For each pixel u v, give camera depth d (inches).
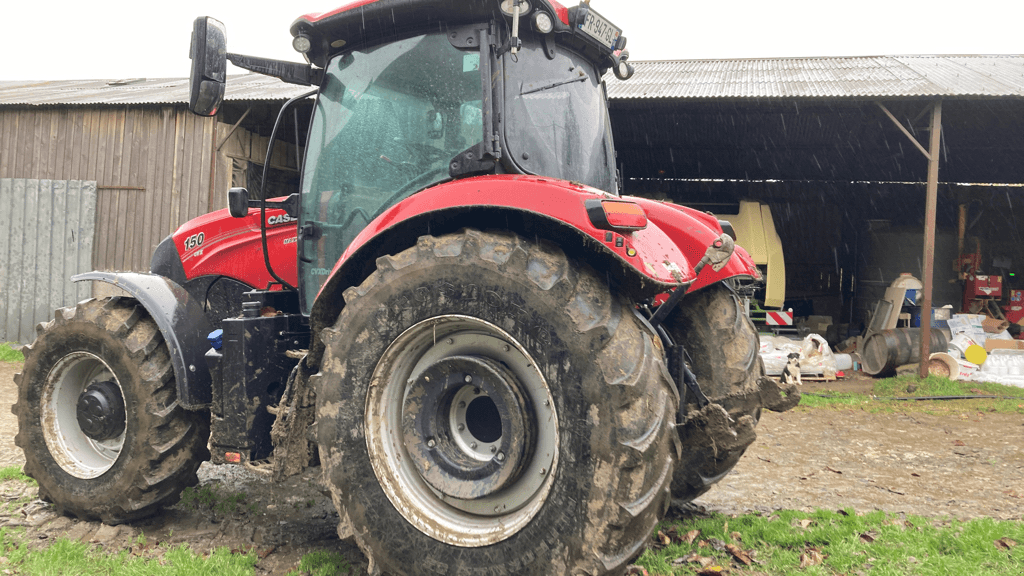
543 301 83.5
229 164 372.2
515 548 83.8
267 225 144.9
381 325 93.6
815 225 529.3
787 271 530.6
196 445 124.2
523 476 87.8
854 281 503.8
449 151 104.9
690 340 123.6
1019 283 454.9
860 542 118.6
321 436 96.7
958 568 106.7
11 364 338.0
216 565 106.7
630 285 91.2
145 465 120.6
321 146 118.5
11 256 395.5
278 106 346.0
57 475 129.3
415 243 102.0
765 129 417.4
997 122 381.7
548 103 108.7
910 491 159.2
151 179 377.7
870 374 353.1
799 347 346.0
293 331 121.7
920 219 519.2
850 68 394.9
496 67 99.8
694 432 99.1
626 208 83.5
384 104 110.9
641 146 467.8
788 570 108.4
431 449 92.4
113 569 106.2
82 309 129.1
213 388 116.0
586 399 80.4
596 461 79.4
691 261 122.6
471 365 88.8
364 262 102.7
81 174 387.9
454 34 102.9
